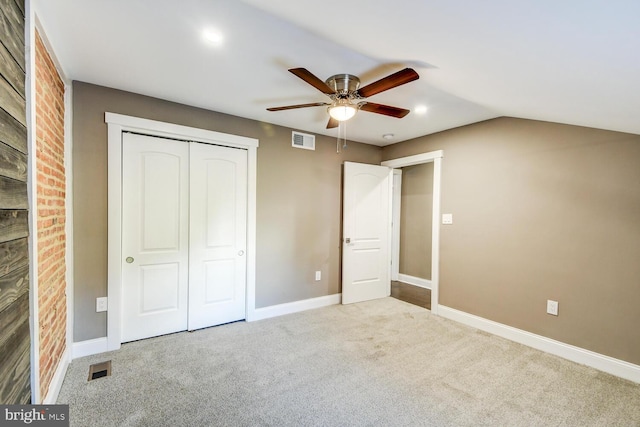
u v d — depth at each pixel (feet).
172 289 9.24
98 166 7.88
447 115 9.52
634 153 7.12
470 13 3.65
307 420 5.59
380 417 5.70
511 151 9.37
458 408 6.00
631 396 6.48
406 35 4.74
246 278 10.50
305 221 11.85
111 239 8.04
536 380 7.06
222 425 5.42
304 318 10.93
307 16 4.65
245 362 7.65
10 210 3.71
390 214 14.11
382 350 8.45
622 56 3.79
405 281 17.07
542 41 3.95
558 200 8.36
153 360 7.66
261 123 10.61
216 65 6.62
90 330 7.88
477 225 10.27
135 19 5.00
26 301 4.22
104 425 5.35
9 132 3.68
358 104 6.88
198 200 9.54
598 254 7.66
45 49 5.53
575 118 7.29
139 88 7.96
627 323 7.22
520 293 9.14
